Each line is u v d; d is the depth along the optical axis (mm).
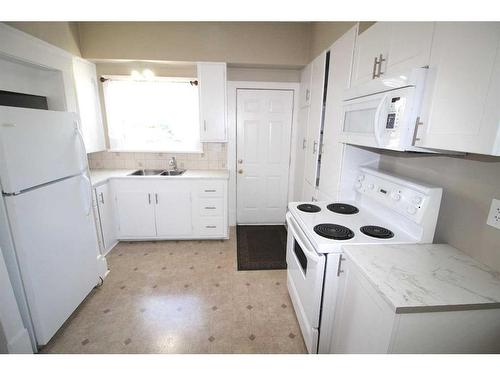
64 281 1715
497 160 1063
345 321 1261
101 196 2648
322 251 1301
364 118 1451
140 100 3154
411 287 954
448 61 934
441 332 897
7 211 1339
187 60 2816
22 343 1424
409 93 1067
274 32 2801
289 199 3613
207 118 2971
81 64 2664
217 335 1721
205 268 2541
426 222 1291
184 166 3379
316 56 2566
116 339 1677
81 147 1871
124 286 2236
